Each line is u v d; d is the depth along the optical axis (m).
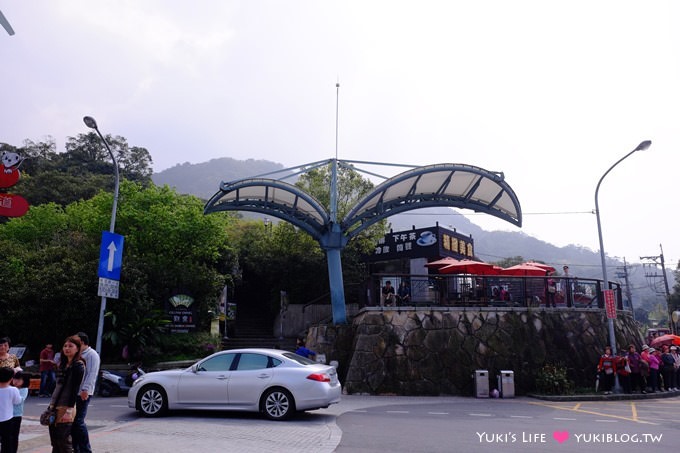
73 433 5.93
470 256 35.06
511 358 17.89
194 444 7.68
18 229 27.77
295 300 30.19
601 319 19.75
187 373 10.60
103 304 16.06
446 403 14.66
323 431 9.02
